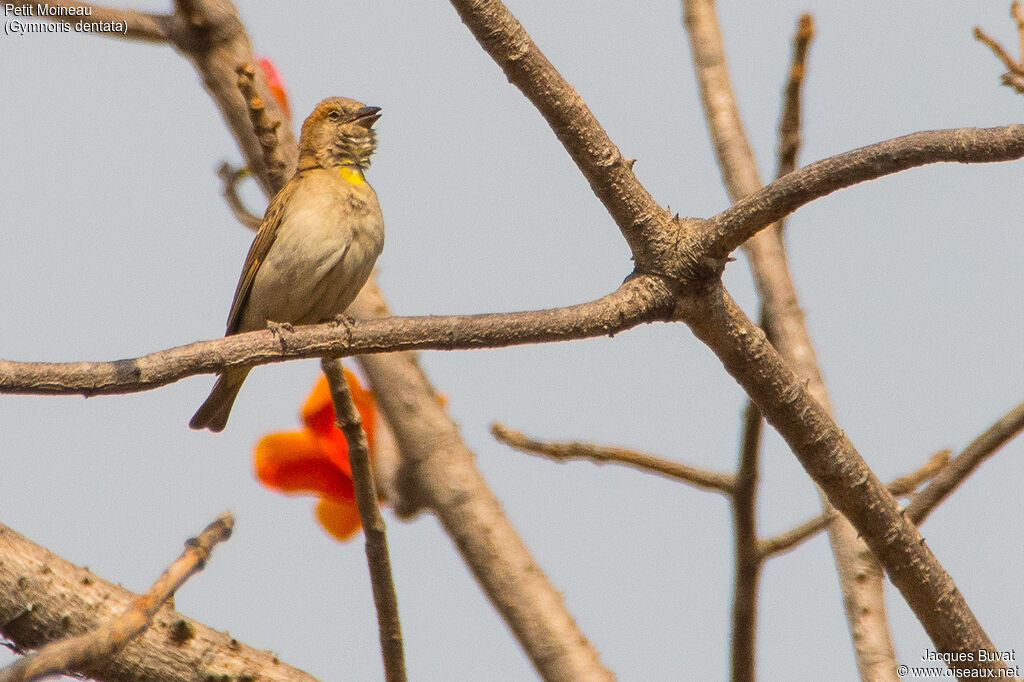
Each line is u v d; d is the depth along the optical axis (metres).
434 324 7.47
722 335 8.10
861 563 9.35
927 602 8.55
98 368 6.65
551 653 9.89
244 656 7.87
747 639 9.29
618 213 8.02
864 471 8.45
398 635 8.11
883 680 8.91
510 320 7.62
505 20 7.77
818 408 8.37
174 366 6.84
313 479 9.29
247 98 9.24
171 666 7.60
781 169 10.34
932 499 8.84
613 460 10.30
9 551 7.60
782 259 11.22
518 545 10.35
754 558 9.30
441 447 10.58
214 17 10.27
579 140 7.89
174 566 5.73
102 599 7.64
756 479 9.33
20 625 7.47
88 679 7.40
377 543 8.01
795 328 10.84
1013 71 9.34
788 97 10.21
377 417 10.89
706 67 11.88
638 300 7.95
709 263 7.86
